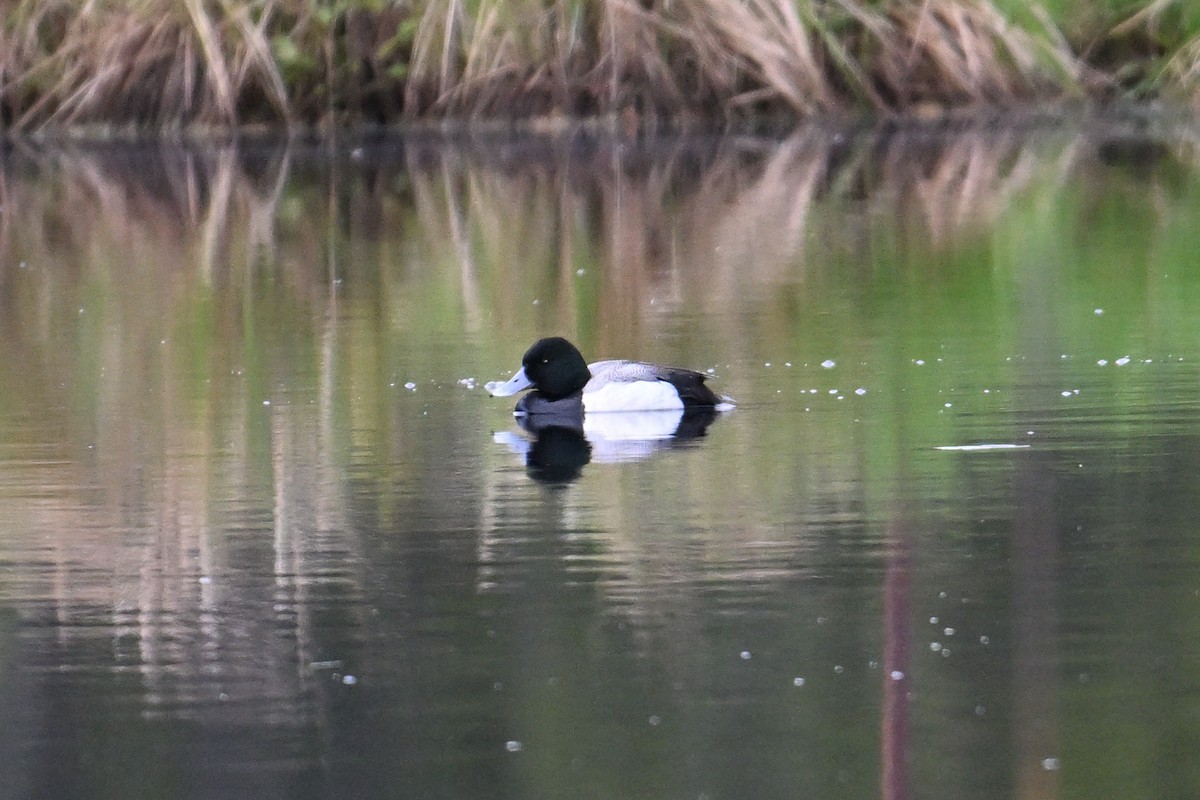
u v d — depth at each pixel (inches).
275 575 648.4
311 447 860.6
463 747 490.9
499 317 1229.7
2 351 1136.2
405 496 760.3
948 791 457.1
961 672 530.3
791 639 561.9
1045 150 2175.2
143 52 2285.9
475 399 971.9
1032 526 679.7
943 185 1907.0
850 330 1149.1
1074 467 773.9
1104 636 555.5
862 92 2412.6
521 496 754.2
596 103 2332.7
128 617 604.1
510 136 2338.8
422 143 2311.8
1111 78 2459.4
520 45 2311.8
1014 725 492.1
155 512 741.3
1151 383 951.0
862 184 1930.4
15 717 520.7
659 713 507.5
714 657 548.7
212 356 1109.1
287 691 533.3
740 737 490.9
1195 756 471.8
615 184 1968.5
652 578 629.3
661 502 737.6
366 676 542.3
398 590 625.3
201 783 474.6
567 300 1294.3
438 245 1581.0
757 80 2377.0
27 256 1561.3
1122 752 475.5
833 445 836.6
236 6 2279.8
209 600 620.1
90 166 2153.1
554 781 468.8
